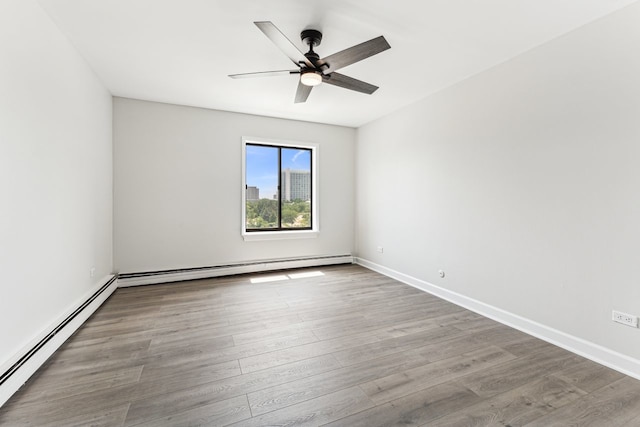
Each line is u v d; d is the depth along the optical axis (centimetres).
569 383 172
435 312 283
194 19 204
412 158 371
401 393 161
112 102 349
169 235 381
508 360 197
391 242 413
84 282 264
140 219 366
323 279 399
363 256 481
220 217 408
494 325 254
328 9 192
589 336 201
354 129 500
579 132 206
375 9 192
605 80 192
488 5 187
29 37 177
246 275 414
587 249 202
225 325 249
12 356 159
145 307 288
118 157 354
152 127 369
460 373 181
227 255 414
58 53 213
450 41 229
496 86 265
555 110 220
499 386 168
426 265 349
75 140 243
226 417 141
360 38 226
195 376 175
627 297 183
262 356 199
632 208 181
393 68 275
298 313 277
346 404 152
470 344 219
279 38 183
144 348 208
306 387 165
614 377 178
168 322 254
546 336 226
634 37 179
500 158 262
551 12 192
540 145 230
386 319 265
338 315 273
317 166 471
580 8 187
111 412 143
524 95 242
